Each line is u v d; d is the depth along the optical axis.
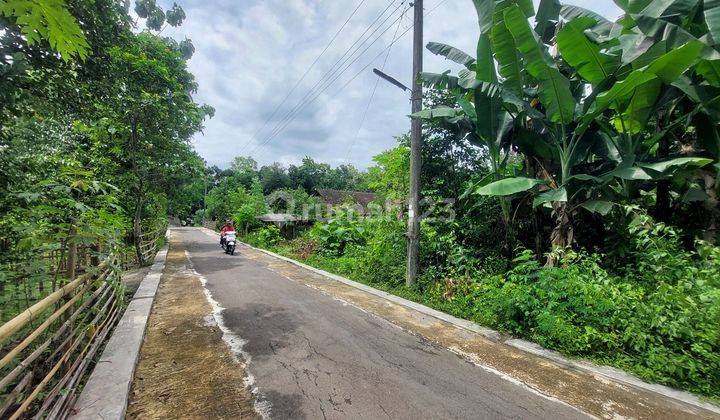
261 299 6.20
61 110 4.02
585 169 6.11
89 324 3.49
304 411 2.69
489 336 4.45
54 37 1.78
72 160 4.52
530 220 6.63
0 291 3.08
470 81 5.61
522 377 3.37
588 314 4.00
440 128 7.87
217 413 2.65
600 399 2.98
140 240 10.49
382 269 7.76
